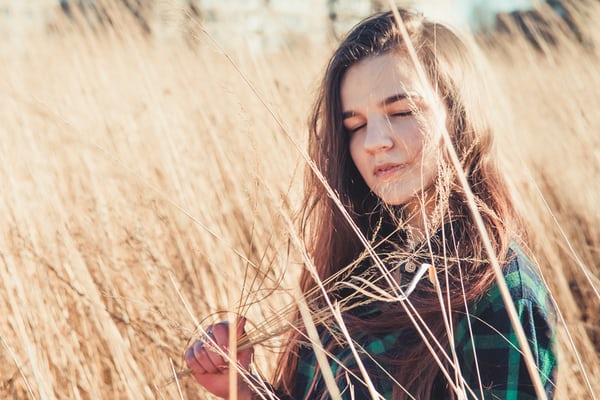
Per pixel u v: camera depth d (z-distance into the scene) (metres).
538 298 1.06
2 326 1.79
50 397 1.56
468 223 1.14
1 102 2.70
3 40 3.74
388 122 1.16
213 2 2.65
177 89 3.01
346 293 1.34
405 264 1.19
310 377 1.31
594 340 2.34
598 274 2.50
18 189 2.25
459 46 1.25
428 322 1.11
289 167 2.25
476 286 1.06
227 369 1.25
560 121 3.41
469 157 1.19
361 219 1.36
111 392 1.89
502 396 1.02
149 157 2.71
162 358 1.84
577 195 2.93
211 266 1.98
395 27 1.21
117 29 3.47
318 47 3.64
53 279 1.95
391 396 1.12
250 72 2.87
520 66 3.83
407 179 1.17
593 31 3.63
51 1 3.73
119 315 1.89
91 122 2.90
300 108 2.83
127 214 2.25
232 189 2.28
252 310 1.60
